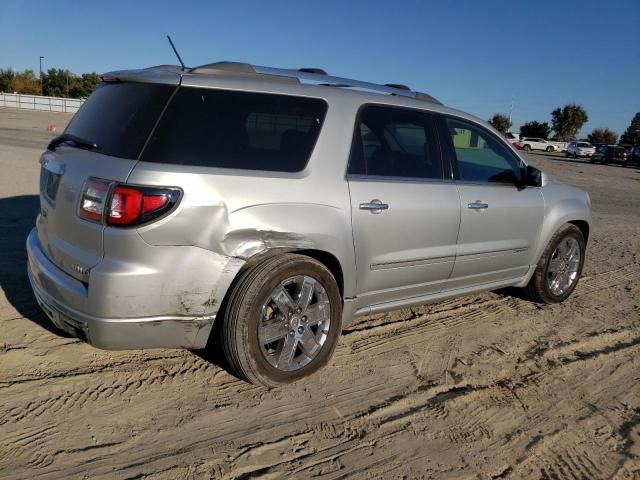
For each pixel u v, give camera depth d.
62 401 3.26
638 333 5.02
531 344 4.61
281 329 3.49
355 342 4.38
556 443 3.25
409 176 4.12
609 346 4.70
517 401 3.69
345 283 3.78
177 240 3.10
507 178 4.94
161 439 3.00
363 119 3.91
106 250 3.07
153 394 3.41
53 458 2.78
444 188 4.30
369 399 3.56
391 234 3.94
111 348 3.15
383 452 3.05
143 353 3.89
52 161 3.60
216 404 3.36
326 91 3.77
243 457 2.90
